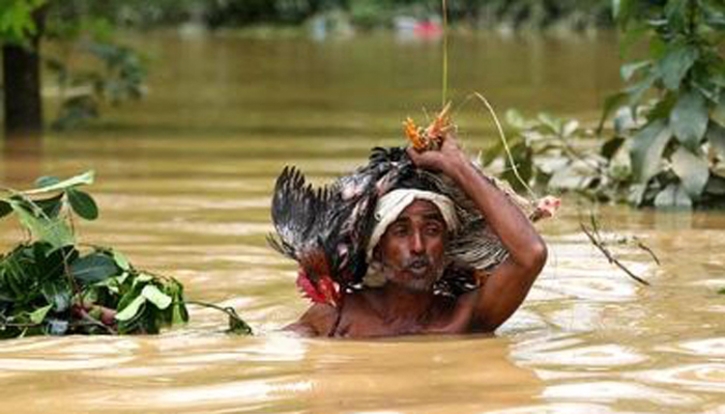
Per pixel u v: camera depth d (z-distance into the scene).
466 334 8.92
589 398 7.32
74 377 7.88
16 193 9.50
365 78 33.53
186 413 7.14
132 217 14.08
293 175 9.07
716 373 7.83
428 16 60.22
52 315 9.20
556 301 10.02
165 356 8.34
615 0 14.17
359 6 61.53
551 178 15.58
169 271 11.38
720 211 14.11
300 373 7.91
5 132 22.86
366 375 7.86
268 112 25.84
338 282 8.95
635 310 9.69
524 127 16.20
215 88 31.66
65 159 19.12
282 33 58.62
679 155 14.34
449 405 7.22
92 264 9.37
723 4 13.97
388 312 8.97
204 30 61.03
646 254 11.91
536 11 57.56
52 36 24.64
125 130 23.02
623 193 15.12
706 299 10.05
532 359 8.23
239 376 7.85
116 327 9.18
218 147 20.38
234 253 12.12
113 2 50.06
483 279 8.98
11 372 8.01
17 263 9.33
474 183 8.73
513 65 36.25
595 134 16.38
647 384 7.60
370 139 21.16
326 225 8.84
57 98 28.62
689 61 13.66
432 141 8.80
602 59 38.03
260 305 10.16
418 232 8.67
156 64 39.16
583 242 12.50
